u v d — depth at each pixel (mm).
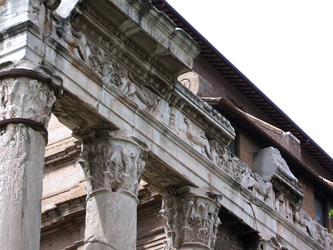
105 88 25531
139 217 33531
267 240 31969
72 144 35750
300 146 45000
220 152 30422
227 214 30188
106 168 25125
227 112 35812
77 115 25172
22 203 21141
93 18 25500
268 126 41844
